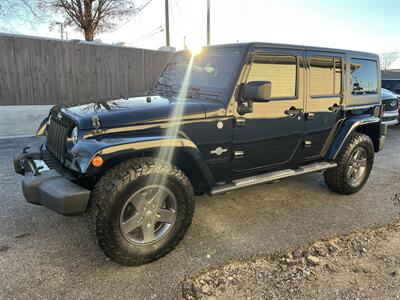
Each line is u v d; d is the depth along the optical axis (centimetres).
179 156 302
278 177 364
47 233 322
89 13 1925
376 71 471
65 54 973
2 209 370
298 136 378
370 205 417
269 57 337
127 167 259
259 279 260
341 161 425
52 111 347
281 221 364
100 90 1061
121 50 1077
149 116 284
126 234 262
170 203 284
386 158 670
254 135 338
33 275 257
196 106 303
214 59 347
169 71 412
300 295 242
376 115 479
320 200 430
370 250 307
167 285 250
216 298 237
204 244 311
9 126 820
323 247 311
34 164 304
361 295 243
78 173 266
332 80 404
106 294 239
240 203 412
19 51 898
